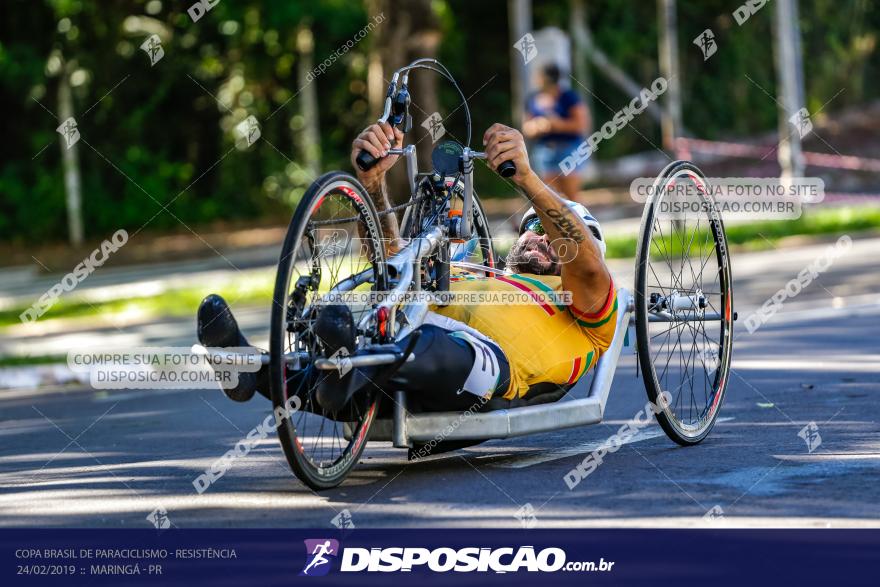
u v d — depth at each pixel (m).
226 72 70.12
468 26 76.50
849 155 62.69
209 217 69.06
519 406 12.77
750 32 73.62
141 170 68.44
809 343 21.89
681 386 14.89
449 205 12.88
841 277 31.52
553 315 12.94
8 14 66.12
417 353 11.52
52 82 67.06
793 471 11.79
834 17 67.56
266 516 10.73
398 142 12.84
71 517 11.05
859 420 14.55
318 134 71.88
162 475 13.02
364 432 11.88
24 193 66.25
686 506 10.57
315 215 11.18
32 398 22.02
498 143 12.01
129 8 67.06
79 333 33.25
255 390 11.26
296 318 11.18
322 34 70.12
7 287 46.88
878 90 69.62
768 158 66.56
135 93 68.19
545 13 76.31
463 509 10.77
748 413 15.52
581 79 73.69
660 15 73.12
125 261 53.44
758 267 34.88
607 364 13.48
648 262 13.25
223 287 39.53
